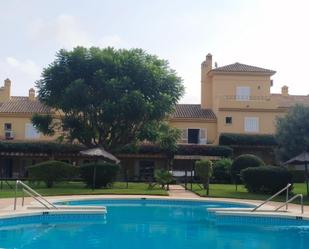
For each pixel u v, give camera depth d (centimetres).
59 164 3200
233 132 5184
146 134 4012
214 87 5509
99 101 3819
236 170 3494
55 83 3894
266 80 5478
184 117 5288
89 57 3894
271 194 2881
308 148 2853
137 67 3878
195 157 4778
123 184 3850
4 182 3788
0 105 5469
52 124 4331
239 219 1827
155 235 1509
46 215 1759
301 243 1398
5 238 1410
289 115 2972
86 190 3016
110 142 4025
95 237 1455
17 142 4856
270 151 5069
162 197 2558
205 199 2484
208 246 1337
